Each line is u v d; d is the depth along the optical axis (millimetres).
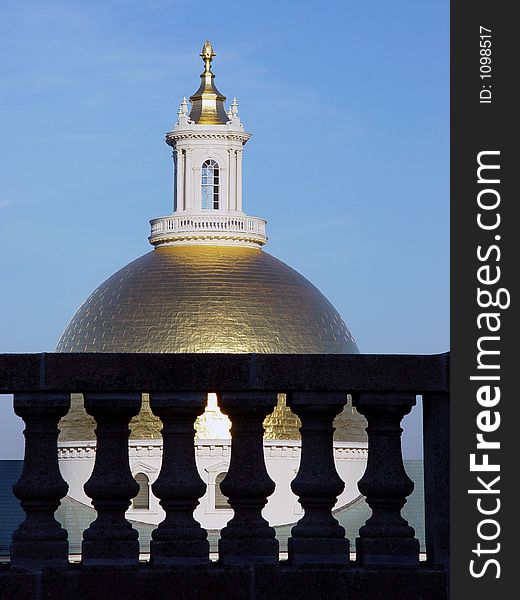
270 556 15141
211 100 157625
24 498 15039
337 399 15359
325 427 15438
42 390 14992
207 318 135625
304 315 138750
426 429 15836
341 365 15359
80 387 15008
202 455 112125
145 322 136250
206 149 152750
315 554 15234
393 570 15125
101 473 15133
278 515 109688
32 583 14680
